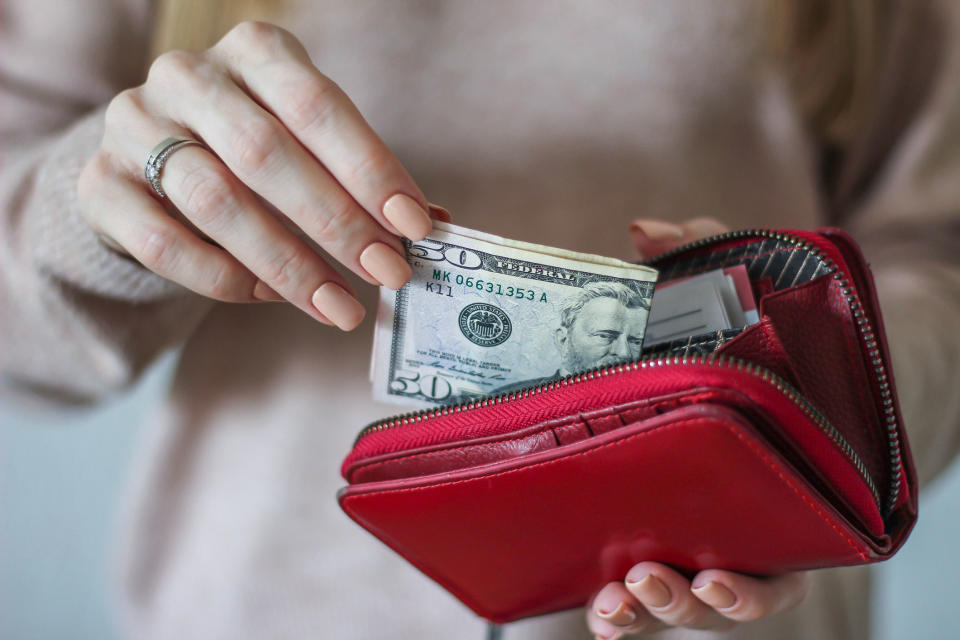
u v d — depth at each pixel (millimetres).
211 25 1040
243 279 658
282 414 1051
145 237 640
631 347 643
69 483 1971
